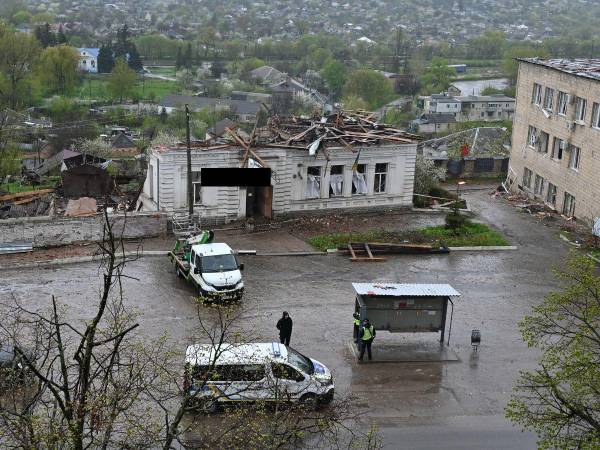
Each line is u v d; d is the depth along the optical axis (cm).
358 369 2314
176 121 12369
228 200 3844
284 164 3906
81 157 6750
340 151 4028
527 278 3269
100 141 9325
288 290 3011
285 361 2011
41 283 2959
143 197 4050
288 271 3247
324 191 4062
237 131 4284
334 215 4100
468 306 2908
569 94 4253
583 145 4134
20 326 2420
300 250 3522
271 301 2881
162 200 3728
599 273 3278
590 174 4059
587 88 4072
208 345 1997
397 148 4166
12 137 8231
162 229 3625
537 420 1630
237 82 17625
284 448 1812
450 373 2314
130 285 2975
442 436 1936
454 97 16412
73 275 3070
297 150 3916
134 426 1416
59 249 3394
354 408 2056
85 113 13550
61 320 2577
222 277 2823
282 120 4484
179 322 2617
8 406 1559
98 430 1377
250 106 13912
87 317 2631
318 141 3903
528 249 3688
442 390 2200
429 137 12700
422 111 16338
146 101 15700
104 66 19662
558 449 1875
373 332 2334
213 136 4078
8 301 2738
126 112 13725
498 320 2772
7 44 14575
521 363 2408
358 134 4153
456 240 3722
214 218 3847
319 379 2034
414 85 18888
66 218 3441
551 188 4559
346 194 4122
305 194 4028
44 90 15475
